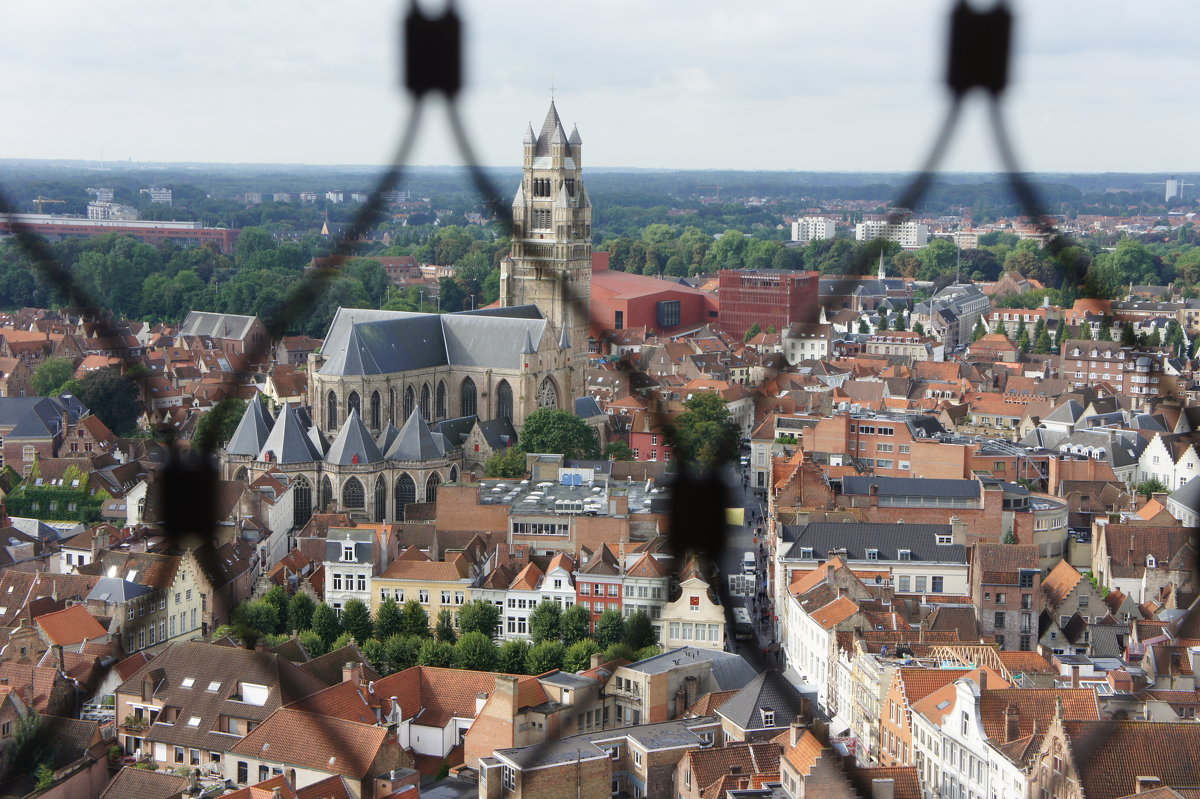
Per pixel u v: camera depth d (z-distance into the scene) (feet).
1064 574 585.22
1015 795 363.56
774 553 633.61
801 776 335.06
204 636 515.50
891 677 463.01
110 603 516.32
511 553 646.74
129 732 458.91
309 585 625.00
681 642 545.85
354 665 477.77
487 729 448.65
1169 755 330.13
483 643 545.03
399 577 613.93
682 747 424.87
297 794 406.82
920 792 333.01
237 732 453.17
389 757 430.20
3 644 514.27
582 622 572.10
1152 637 506.89
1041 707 395.14
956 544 605.31
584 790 410.52
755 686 441.27
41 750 387.96
